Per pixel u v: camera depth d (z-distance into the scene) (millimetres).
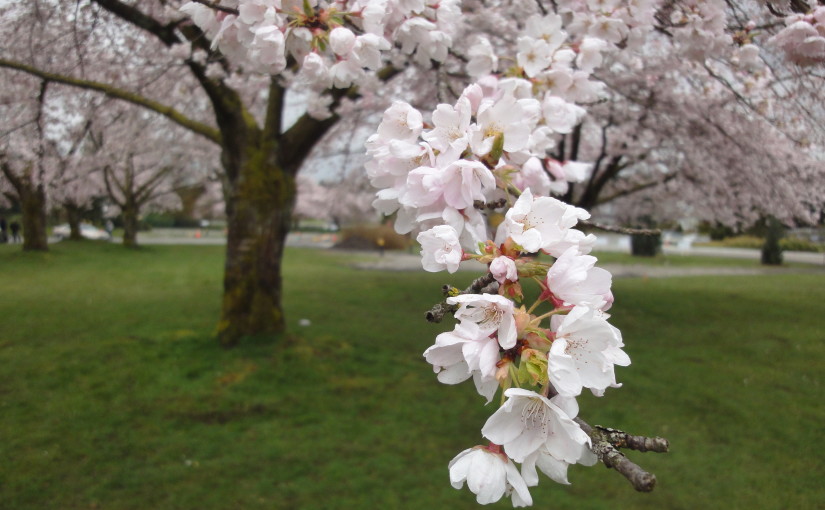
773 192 9227
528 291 2584
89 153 11164
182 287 12484
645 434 4816
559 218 1069
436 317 1040
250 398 5488
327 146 11055
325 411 5203
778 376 6387
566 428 845
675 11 2930
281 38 1637
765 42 3262
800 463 4293
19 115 7406
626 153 9727
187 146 14383
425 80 6719
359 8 1733
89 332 7926
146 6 5613
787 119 6219
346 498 3752
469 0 4738
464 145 1195
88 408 5215
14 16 5387
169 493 3807
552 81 2129
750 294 12359
